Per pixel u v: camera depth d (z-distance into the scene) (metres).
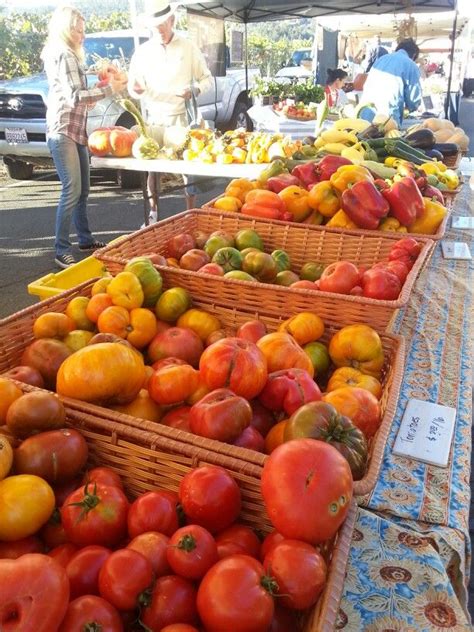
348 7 8.01
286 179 2.78
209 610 0.85
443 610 1.01
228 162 4.54
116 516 1.05
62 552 1.04
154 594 0.91
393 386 1.42
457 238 3.10
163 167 4.65
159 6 4.96
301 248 2.47
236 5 7.90
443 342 1.95
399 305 1.68
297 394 1.35
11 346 1.69
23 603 0.77
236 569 0.87
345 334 1.66
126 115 7.84
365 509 1.24
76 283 2.90
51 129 4.68
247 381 1.34
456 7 7.92
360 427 1.31
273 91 9.40
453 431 1.48
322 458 0.96
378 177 3.03
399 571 1.08
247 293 1.89
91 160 4.82
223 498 1.04
